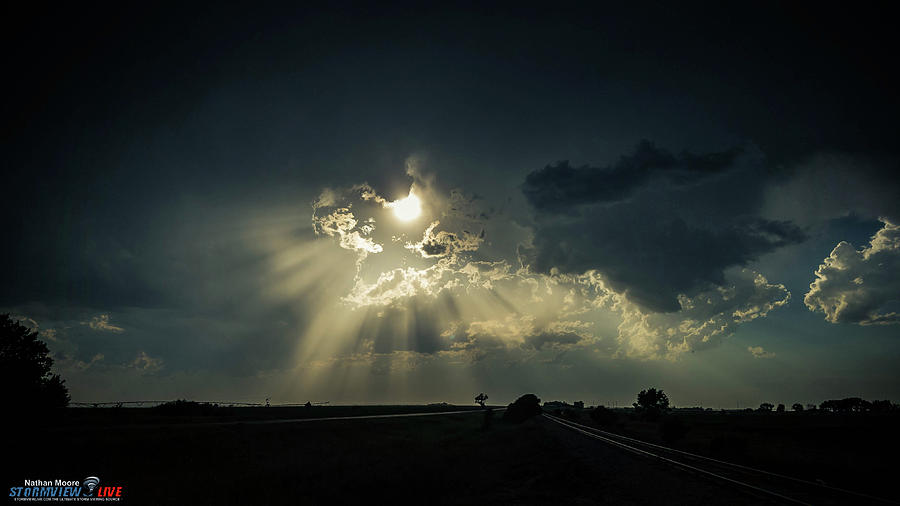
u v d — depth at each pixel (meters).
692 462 24.70
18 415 41.31
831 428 63.84
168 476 25.23
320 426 53.19
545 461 25.47
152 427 39.75
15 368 42.34
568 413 111.31
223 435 39.66
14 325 44.22
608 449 30.25
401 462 26.44
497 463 26.62
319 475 23.28
